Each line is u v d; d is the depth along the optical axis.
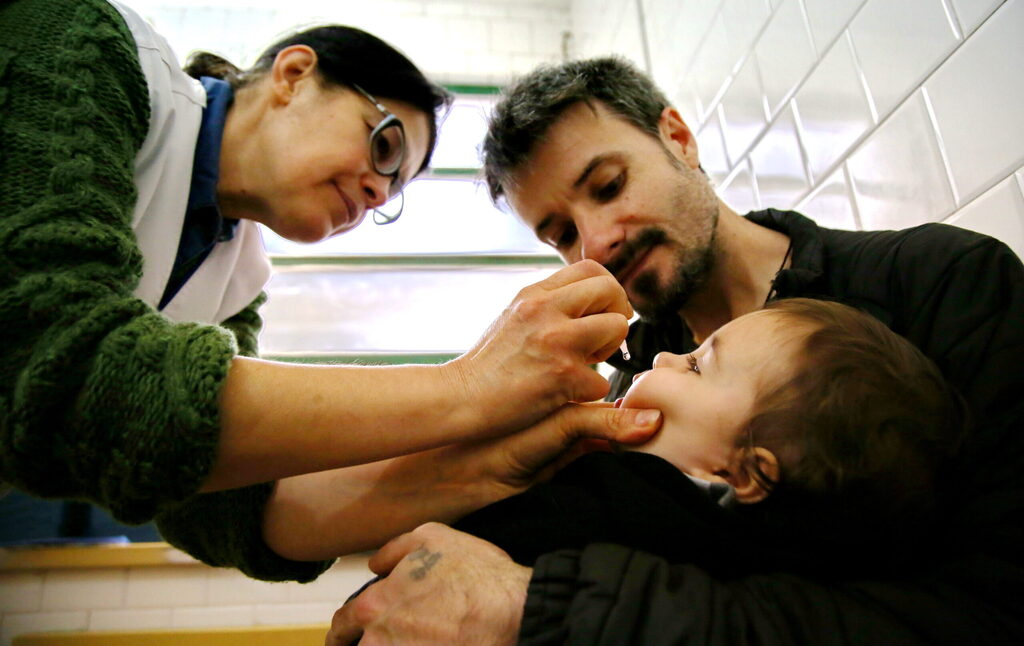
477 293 2.44
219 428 0.47
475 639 0.48
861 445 0.53
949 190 0.85
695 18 1.64
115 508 0.49
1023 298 0.58
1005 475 0.51
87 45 0.64
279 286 2.38
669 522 0.54
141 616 1.82
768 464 0.56
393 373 0.56
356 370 0.56
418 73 1.07
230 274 1.00
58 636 1.76
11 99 0.58
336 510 0.69
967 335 0.59
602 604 0.43
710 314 0.97
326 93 0.96
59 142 0.57
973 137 0.81
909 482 0.53
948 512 0.54
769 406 0.58
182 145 0.82
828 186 1.09
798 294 0.76
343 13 2.65
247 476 0.52
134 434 0.46
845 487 0.53
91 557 1.83
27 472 0.48
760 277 0.89
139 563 1.84
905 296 0.67
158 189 0.79
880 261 0.71
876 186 0.98
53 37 0.64
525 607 0.45
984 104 0.79
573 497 0.59
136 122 0.68
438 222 2.48
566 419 0.63
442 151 2.54
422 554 0.56
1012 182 0.75
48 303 0.49
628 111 0.93
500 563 0.53
